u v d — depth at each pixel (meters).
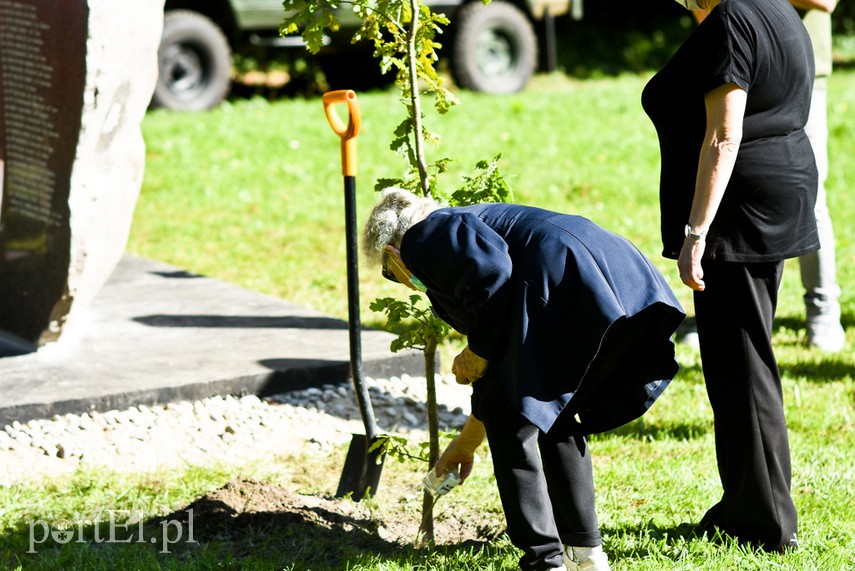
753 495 5.80
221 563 5.88
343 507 6.72
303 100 27.98
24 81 8.87
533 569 5.32
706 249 5.63
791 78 5.55
